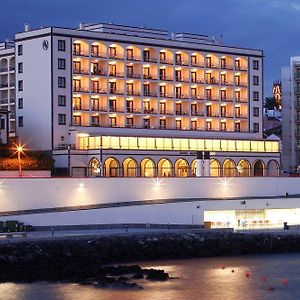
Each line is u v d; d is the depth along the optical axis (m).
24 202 118.31
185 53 186.88
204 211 125.00
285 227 124.69
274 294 81.00
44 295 77.69
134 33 185.12
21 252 95.06
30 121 171.25
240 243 112.19
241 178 139.25
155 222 121.81
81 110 170.75
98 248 101.25
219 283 85.94
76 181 122.94
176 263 100.69
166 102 183.88
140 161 166.25
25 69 172.88
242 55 195.12
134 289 80.69
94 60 173.38
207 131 184.50
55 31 167.38
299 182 146.50
